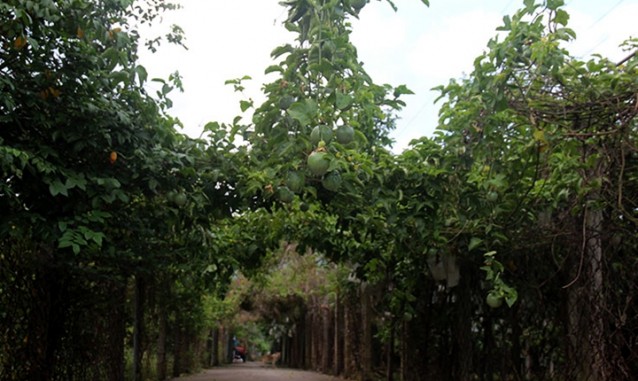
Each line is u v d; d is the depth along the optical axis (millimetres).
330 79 4008
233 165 5469
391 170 5598
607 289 5523
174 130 5453
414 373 10102
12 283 6027
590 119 4820
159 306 13812
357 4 4113
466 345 8336
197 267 8602
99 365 8281
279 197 4801
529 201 5918
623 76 4652
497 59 4535
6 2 4234
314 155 3826
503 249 6820
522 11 4461
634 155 5434
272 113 4211
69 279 6766
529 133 5281
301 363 29109
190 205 5664
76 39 4723
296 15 4160
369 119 5062
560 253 6676
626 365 5434
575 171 5438
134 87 5051
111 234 6445
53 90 4539
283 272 19094
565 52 4586
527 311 7914
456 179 5641
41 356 6281
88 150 4898
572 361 6016
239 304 24891
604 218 5715
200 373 22500
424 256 7875
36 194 4730
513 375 8086
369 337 14250
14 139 4621
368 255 9016
